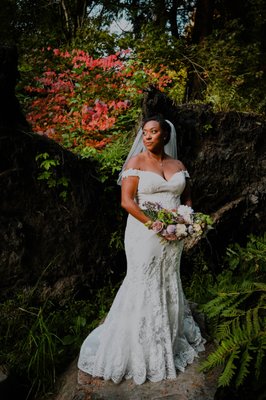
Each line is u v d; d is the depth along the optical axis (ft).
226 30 26.96
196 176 15.25
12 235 12.48
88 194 13.48
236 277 12.32
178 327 10.00
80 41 24.68
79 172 13.38
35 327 11.32
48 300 12.94
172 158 9.75
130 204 9.00
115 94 17.81
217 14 34.58
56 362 10.94
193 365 9.76
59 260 13.23
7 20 28.89
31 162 12.63
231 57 24.82
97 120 15.81
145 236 9.21
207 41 25.71
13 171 12.33
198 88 25.75
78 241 13.46
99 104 16.11
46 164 12.34
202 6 31.32
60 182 12.85
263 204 15.98
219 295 10.71
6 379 10.13
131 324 9.39
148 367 9.35
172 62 24.27
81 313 12.83
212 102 18.07
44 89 18.52
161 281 9.50
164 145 9.54
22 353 10.99
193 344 10.40
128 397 8.85
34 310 12.53
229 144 15.52
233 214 15.65
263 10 30.91
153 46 23.73
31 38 25.57
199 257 15.11
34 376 10.72
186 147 15.07
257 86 27.07
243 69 27.43
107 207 13.92
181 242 9.53
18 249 12.57
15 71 12.24
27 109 17.78
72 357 11.26
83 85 18.01
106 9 31.35
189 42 34.12
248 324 9.51
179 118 14.90
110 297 13.65
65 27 29.78
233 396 9.38
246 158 15.72
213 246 15.49
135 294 9.43
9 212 12.54
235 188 15.71
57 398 9.73
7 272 12.50
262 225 16.12
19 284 12.69
